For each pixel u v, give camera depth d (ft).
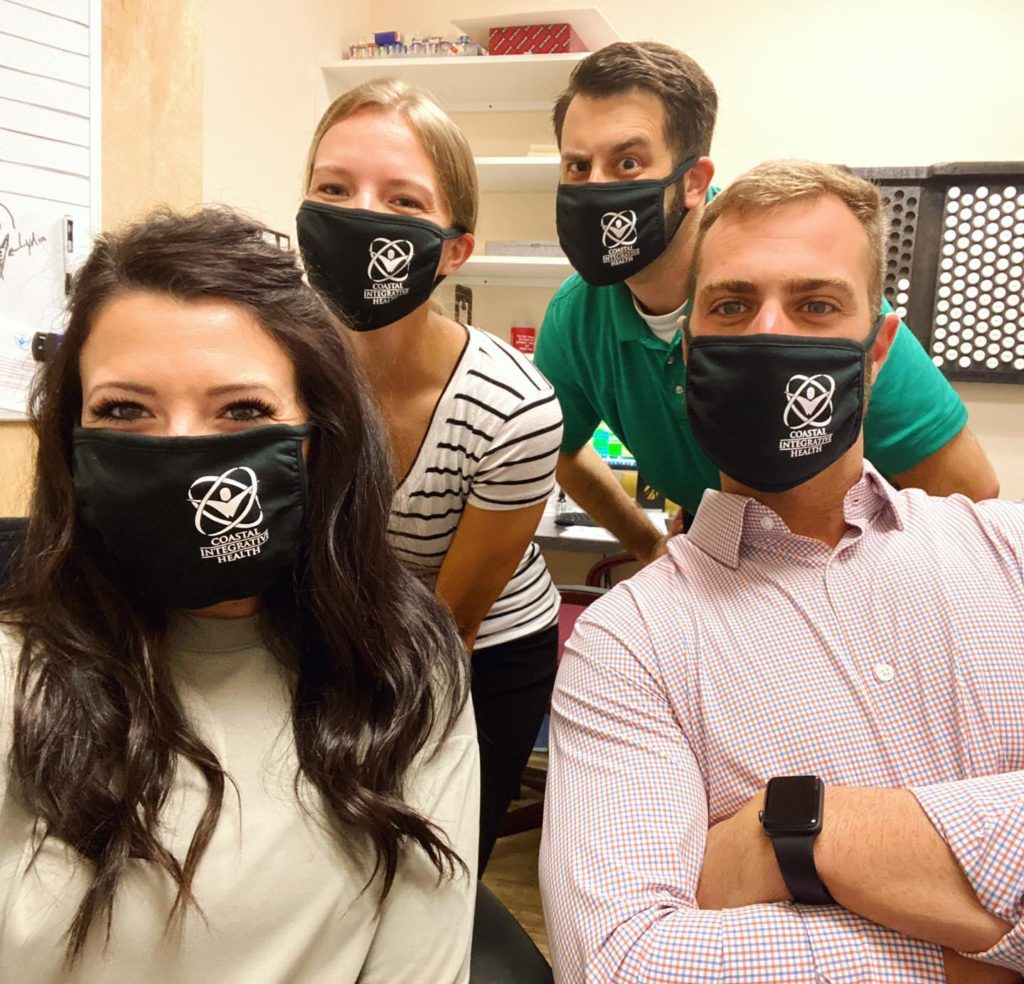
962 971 2.73
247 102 9.18
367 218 4.06
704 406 3.67
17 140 3.99
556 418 4.49
